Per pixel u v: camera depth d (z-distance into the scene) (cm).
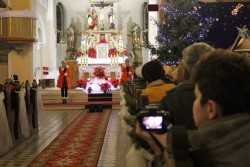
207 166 139
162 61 1428
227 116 144
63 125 1178
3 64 1847
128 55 2386
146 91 374
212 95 143
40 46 2097
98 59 2284
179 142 132
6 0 1798
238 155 134
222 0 1592
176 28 1397
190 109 265
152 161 266
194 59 278
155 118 179
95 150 802
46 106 1655
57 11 2414
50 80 2212
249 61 147
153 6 1770
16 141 883
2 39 1705
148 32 2322
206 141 138
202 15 1587
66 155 757
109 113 1484
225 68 142
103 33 2372
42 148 837
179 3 1405
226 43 1590
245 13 1586
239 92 141
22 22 1723
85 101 1748
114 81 1841
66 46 2441
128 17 2516
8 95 826
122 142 467
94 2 2459
